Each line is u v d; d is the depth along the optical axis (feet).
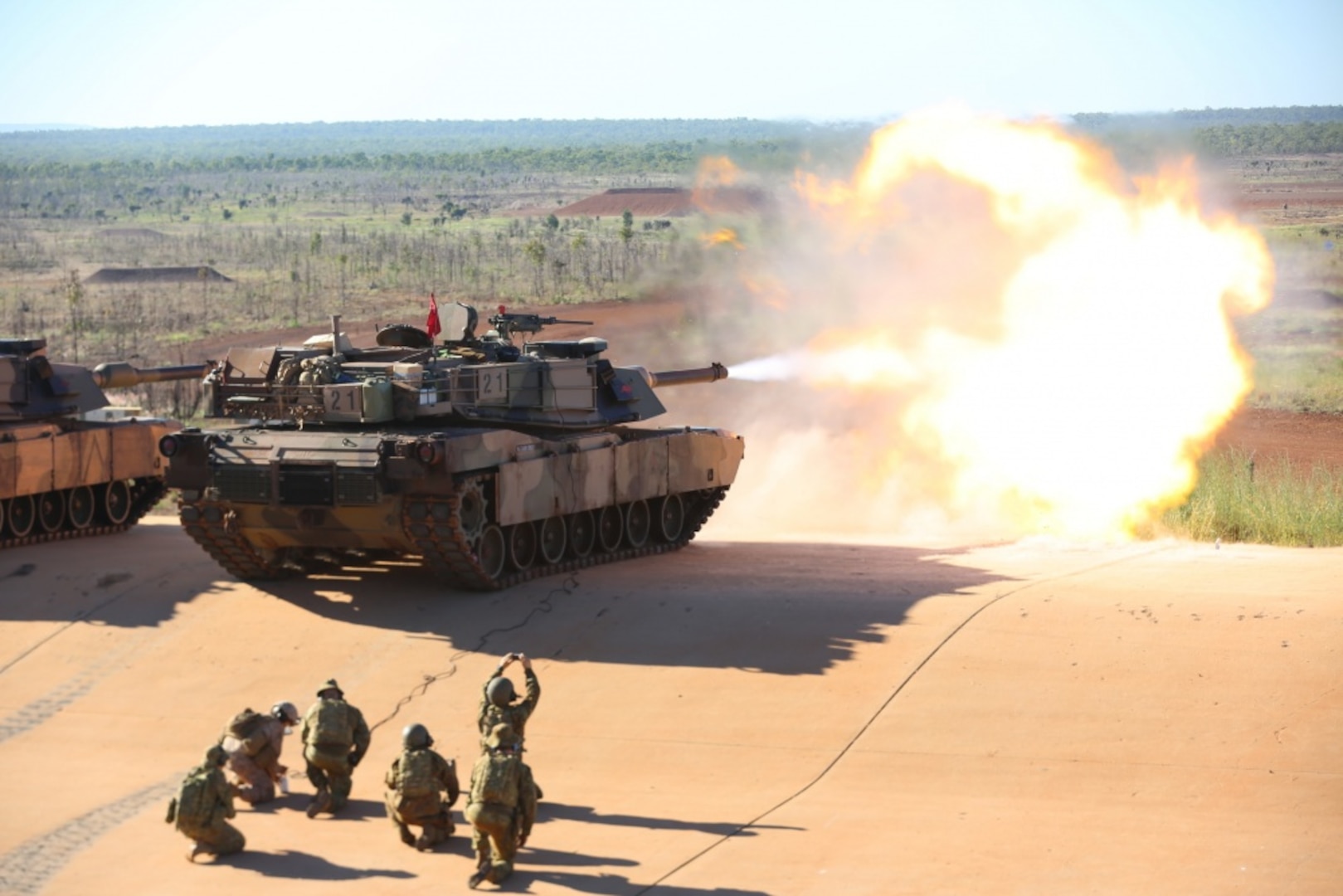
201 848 67.72
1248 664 84.38
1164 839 67.41
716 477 127.95
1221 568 105.91
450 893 63.62
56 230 654.53
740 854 66.85
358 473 99.35
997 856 65.92
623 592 102.68
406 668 91.76
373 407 104.32
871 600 97.81
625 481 116.67
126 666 94.17
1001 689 83.41
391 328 119.34
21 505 128.06
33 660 95.50
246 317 356.59
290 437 103.19
